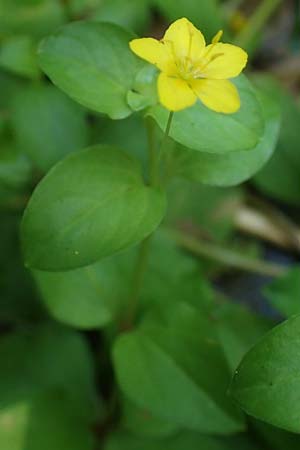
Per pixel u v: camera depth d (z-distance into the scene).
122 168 0.13
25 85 0.19
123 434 0.16
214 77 0.12
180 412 0.14
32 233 0.13
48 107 0.18
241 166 0.14
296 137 0.20
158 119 0.13
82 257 0.13
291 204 0.20
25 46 0.18
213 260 0.19
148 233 0.13
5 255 0.18
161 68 0.12
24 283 0.18
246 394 0.12
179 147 0.14
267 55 0.22
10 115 0.18
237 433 0.16
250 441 0.16
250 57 0.21
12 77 0.19
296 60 0.22
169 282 0.17
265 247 0.20
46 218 0.13
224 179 0.14
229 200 0.19
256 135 0.13
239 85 0.13
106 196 0.13
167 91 0.12
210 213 0.19
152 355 0.15
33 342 0.17
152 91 0.13
